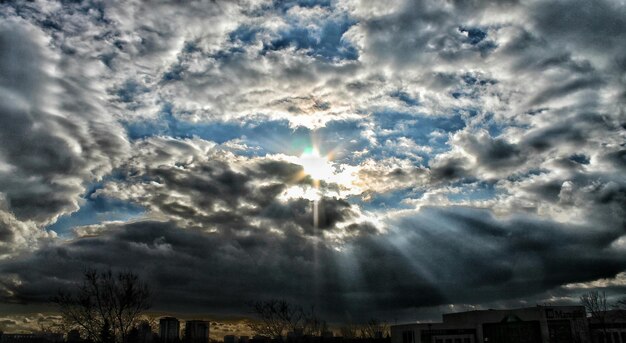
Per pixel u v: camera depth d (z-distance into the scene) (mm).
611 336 66125
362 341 100438
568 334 65312
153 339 68625
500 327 68562
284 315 93375
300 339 92688
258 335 92688
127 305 64188
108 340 62812
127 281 64875
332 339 98562
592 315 67938
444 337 70000
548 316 64875
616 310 67250
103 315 63500
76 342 64062
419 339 70125
